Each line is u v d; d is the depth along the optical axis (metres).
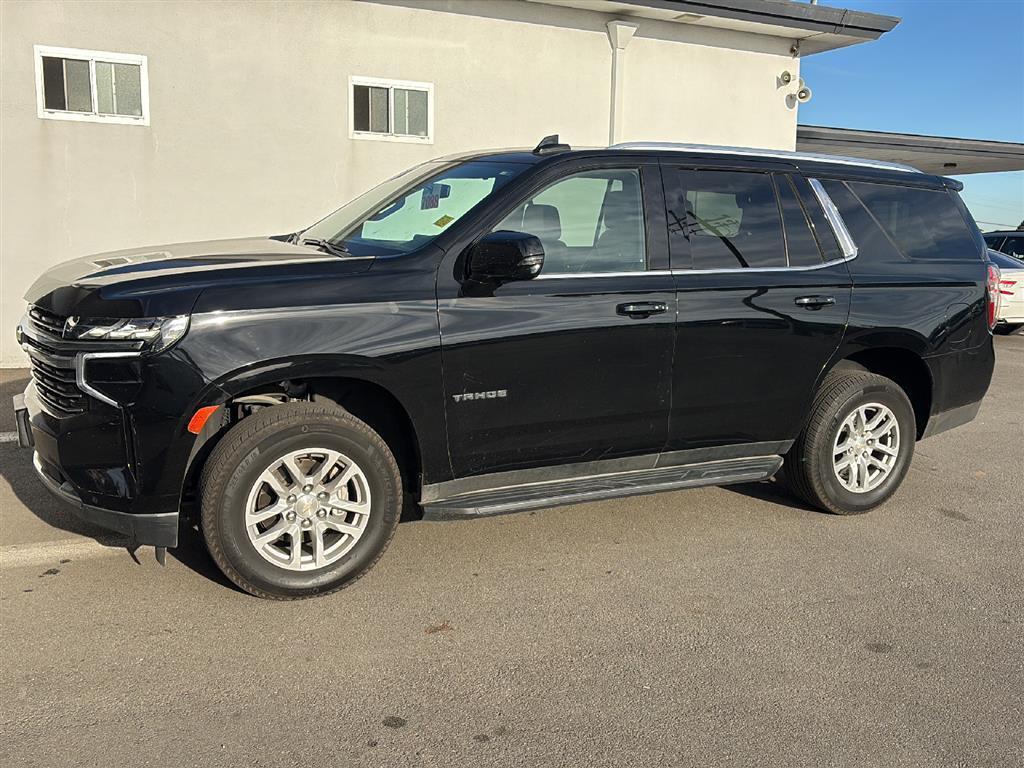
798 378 4.69
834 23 11.87
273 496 3.71
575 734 2.88
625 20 11.08
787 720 3.00
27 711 2.91
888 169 5.18
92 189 8.59
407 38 9.77
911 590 4.08
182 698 3.02
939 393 5.18
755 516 5.02
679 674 3.28
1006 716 3.06
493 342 3.86
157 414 3.35
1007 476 5.98
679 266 4.35
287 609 3.69
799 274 4.64
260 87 9.12
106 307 3.34
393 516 3.88
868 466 5.09
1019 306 13.41
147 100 8.66
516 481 4.14
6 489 5.00
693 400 4.41
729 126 12.20
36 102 8.25
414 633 3.53
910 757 2.81
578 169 4.18
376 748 2.78
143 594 3.77
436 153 10.18
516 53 10.45
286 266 3.63
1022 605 3.95
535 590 3.96
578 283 4.07
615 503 5.17
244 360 3.40
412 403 3.75
